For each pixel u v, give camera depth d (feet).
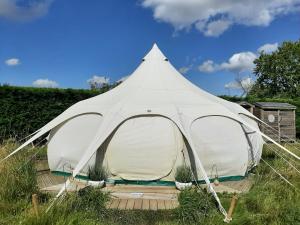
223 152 20.40
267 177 19.16
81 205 14.51
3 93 32.55
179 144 19.38
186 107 20.57
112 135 19.38
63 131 21.85
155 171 19.33
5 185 14.92
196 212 14.24
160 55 25.16
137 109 19.89
